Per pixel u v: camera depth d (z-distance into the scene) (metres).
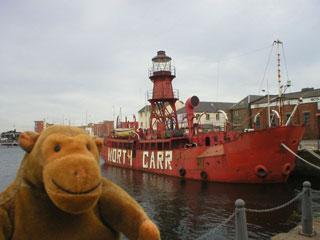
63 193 2.35
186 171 24.45
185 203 16.94
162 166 27.66
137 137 35.56
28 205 2.75
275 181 20.20
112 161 38.50
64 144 2.68
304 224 7.81
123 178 27.16
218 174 21.69
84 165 2.48
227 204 16.44
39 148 2.76
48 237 2.72
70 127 3.02
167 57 33.97
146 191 20.66
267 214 14.25
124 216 2.88
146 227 2.71
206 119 57.50
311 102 39.53
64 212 2.77
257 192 18.83
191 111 26.86
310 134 39.44
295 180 23.91
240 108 51.50
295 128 19.14
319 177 23.59
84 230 2.85
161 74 33.34
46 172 2.51
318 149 24.91
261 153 19.53
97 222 2.95
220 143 24.27
